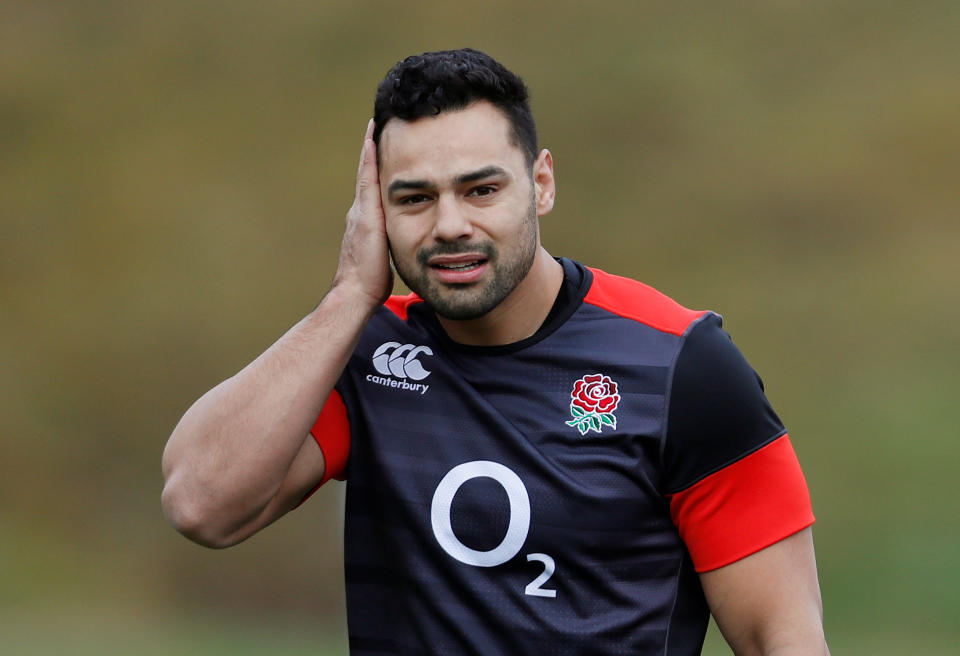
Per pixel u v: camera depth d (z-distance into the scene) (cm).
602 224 7581
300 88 7850
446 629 854
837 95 7981
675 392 838
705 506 838
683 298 7294
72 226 7331
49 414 6725
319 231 7331
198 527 851
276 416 845
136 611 5119
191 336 7019
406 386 891
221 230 7331
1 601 5109
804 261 7438
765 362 6950
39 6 7856
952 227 7475
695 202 7612
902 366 6819
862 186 7619
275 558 5334
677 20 8194
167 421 6831
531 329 873
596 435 841
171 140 7638
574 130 7794
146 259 7256
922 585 5119
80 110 7662
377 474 880
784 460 847
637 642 838
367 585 889
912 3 8225
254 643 4025
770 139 7781
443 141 820
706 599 866
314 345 862
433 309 855
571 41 8025
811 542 855
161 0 7938
